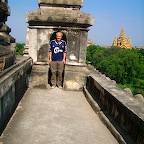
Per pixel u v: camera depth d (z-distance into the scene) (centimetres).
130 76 5688
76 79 696
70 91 692
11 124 405
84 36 676
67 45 682
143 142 301
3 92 337
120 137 356
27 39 793
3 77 361
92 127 420
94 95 600
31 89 679
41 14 649
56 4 657
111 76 5847
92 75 680
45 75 693
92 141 362
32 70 689
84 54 688
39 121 432
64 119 453
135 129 329
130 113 341
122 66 5722
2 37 491
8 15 567
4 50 434
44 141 351
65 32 673
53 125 418
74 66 689
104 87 511
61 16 650
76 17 654
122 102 388
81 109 524
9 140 345
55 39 693
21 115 455
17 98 509
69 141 357
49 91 671
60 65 693
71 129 405
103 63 6159
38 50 687
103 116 452
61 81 723
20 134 368
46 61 694
